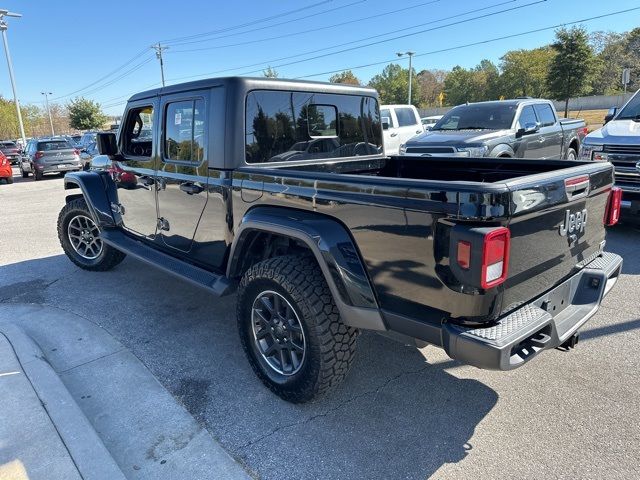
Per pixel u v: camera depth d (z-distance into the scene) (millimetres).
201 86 3285
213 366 3303
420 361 3330
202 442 2525
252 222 2855
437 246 2059
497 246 1910
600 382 3020
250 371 3238
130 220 4535
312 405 2846
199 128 3371
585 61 37812
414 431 2607
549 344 2283
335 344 2574
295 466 2357
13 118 72438
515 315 2199
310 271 2645
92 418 2723
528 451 2430
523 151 9008
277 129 3375
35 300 4551
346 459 2404
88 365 3318
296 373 2730
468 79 80562
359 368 3244
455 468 2328
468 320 2090
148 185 4066
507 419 2686
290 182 2723
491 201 1897
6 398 2752
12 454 2318
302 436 2576
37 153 17125
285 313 2803
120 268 5484
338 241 2445
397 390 2984
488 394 2928
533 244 2203
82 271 5395
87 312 4234
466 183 1988
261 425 2672
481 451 2439
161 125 3766
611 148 6145
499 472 2295
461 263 1942
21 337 3533
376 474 2303
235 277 3275
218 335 3768
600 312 4020
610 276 2898
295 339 2775
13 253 6285
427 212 2062
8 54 30328
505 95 69000
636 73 67812
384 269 2311
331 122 3805
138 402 2879
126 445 2500
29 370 3057
